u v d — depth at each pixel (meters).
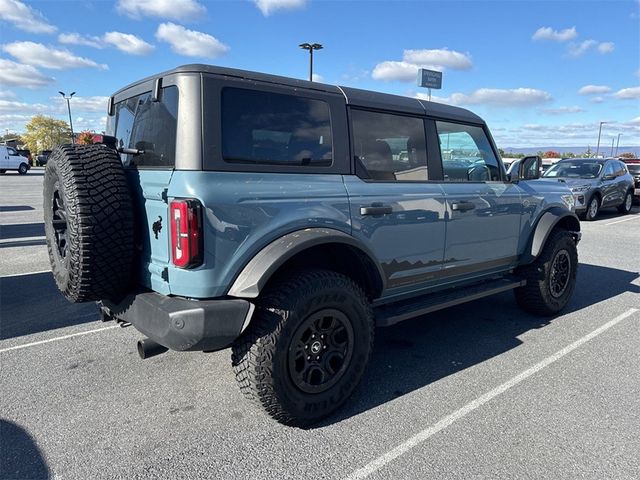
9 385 3.42
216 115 2.62
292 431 2.85
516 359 3.94
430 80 17.64
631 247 9.28
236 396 3.28
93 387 3.40
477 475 2.45
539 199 4.85
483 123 4.38
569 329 4.67
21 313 5.03
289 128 2.94
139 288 2.95
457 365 3.82
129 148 3.23
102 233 2.63
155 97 2.76
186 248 2.48
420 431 2.86
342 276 3.01
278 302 2.72
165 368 3.72
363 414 3.06
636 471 2.48
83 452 2.62
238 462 2.54
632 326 4.76
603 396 3.30
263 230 2.72
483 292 4.20
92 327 4.63
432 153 3.86
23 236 9.74
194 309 2.52
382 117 3.50
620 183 14.60
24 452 2.62
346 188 3.15
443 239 3.83
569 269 5.06
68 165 2.69
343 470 2.48
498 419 2.99
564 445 2.71
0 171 36.06
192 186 2.50
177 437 2.78
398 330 4.66
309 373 2.87
